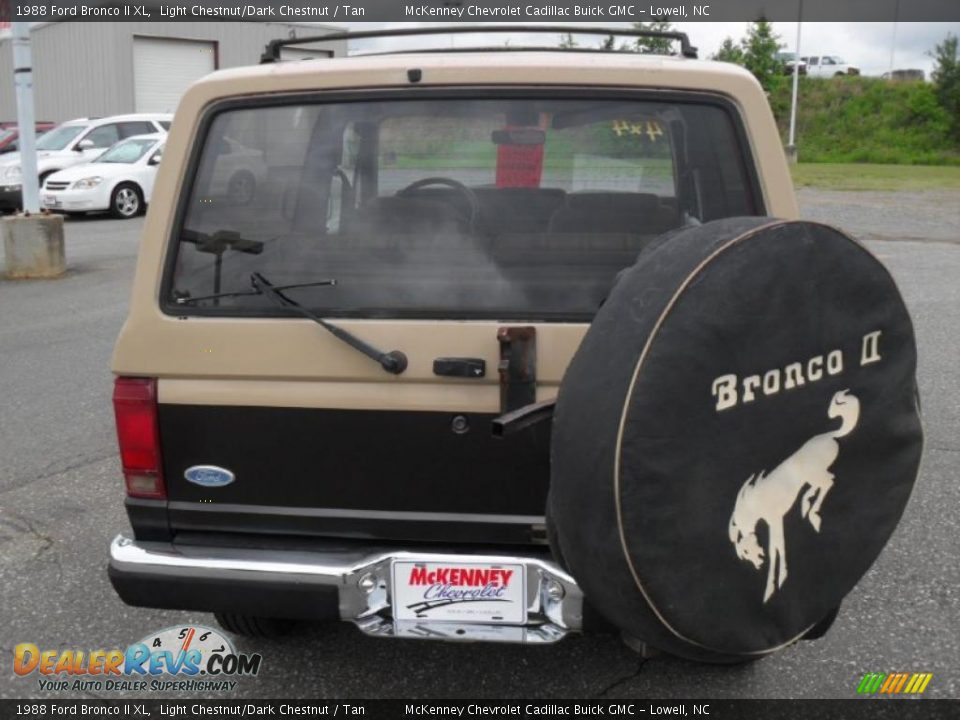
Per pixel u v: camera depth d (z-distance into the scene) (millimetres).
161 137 19422
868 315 2336
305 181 2830
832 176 28141
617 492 2137
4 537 4645
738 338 2170
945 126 41906
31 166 11844
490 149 2801
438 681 3406
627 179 2787
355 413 2762
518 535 2785
